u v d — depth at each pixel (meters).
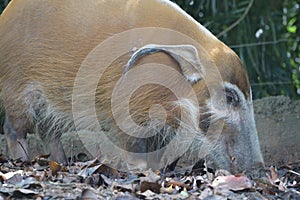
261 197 8.07
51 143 11.45
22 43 10.93
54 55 10.73
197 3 17.56
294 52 18.42
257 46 17.66
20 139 11.30
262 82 17.69
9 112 11.29
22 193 7.22
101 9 10.60
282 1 18.06
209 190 7.95
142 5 10.54
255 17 17.66
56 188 7.59
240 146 10.38
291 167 11.73
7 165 9.57
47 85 10.86
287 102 14.98
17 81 11.09
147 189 7.88
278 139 13.88
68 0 10.84
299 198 8.38
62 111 10.98
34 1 11.01
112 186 7.91
